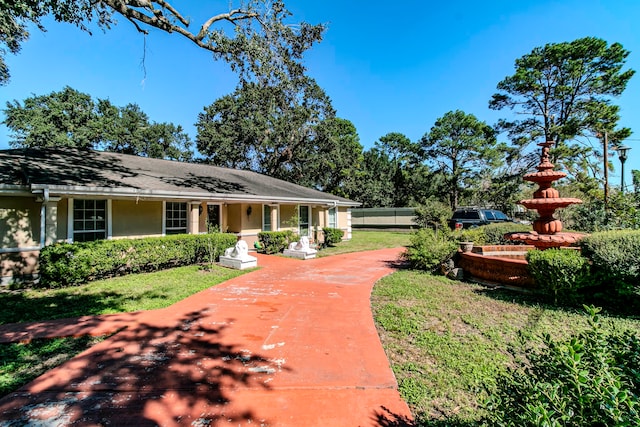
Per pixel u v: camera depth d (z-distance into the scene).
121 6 6.94
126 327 4.62
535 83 25.97
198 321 4.89
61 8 6.73
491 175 32.69
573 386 1.50
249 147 30.02
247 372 3.29
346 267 9.95
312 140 27.98
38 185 7.07
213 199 11.12
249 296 6.38
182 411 2.65
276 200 13.62
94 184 8.20
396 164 47.50
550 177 7.43
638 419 1.25
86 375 3.24
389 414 2.61
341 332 4.41
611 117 22.84
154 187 9.66
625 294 4.93
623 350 1.72
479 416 2.54
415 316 5.02
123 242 8.15
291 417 2.57
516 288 6.51
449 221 17.28
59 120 29.14
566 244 7.01
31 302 5.91
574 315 4.90
